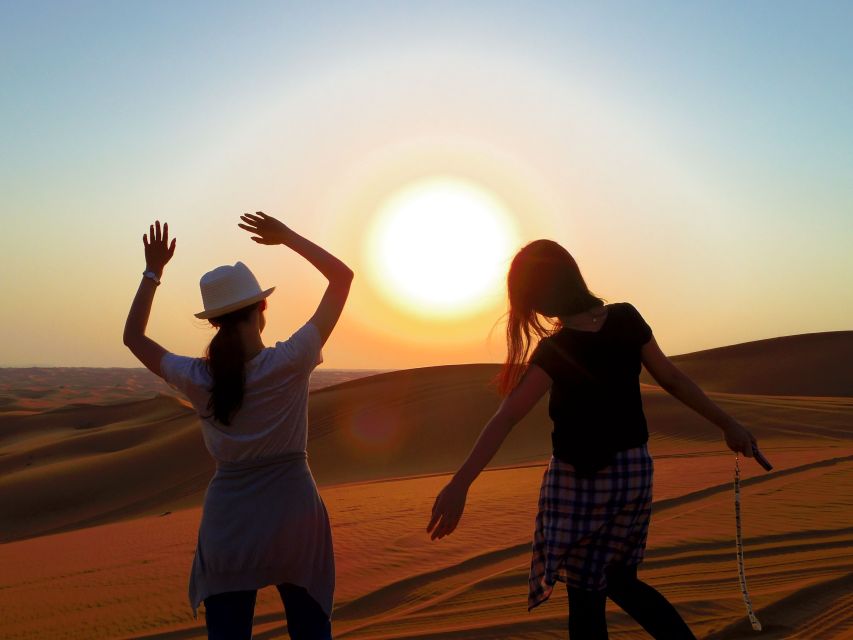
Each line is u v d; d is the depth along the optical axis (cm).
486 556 829
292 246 320
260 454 304
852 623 436
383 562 870
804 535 727
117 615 775
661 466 1650
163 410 7312
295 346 307
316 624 313
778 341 7638
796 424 3084
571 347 295
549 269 300
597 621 298
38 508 3662
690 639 300
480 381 4572
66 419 7569
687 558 665
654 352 313
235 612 304
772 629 439
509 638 480
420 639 500
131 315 322
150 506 3503
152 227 329
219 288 306
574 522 297
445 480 2062
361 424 3997
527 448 3219
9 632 760
